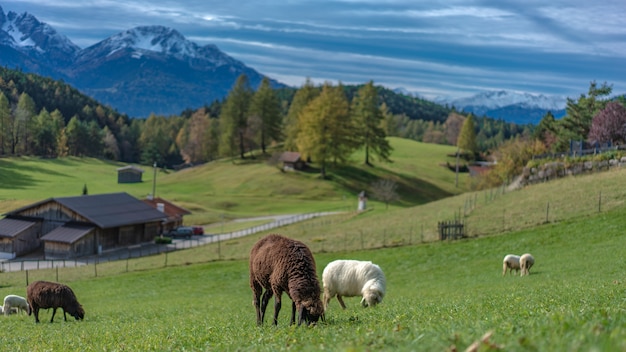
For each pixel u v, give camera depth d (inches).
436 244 2086.6
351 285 865.5
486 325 339.3
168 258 2539.4
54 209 3193.9
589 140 3447.3
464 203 2787.9
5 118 7042.3
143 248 3228.3
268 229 3358.8
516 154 4195.4
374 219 2965.1
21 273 2385.6
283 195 4842.5
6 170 5940.0
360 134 5319.9
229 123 6166.3
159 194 5032.0
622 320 284.8
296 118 6008.9
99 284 2027.6
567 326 264.7
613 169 2492.6
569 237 1872.5
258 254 614.5
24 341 725.3
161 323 832.3
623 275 1116.5
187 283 1957.4
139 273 2197.3
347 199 4719.5
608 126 3348.9
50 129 7564.0
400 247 2135.8
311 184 5044.3
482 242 2005.4
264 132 6210.6
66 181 5703.7
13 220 3243.1
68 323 1012.5
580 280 1098.7
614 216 1959.9
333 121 4896.7
